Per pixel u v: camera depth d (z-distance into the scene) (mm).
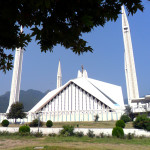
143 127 29484
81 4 4562
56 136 30406
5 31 4797
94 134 29719
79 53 5758
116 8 5004
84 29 5324
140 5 4754
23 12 4422
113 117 65062
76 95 75688
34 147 18516
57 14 4609
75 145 20344
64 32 4855
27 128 33594
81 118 68562
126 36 87562
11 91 86250
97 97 70938
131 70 81812
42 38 5043
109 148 18391
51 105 77938
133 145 21203
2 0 4043
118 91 98500
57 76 130125
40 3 3887
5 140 26672
